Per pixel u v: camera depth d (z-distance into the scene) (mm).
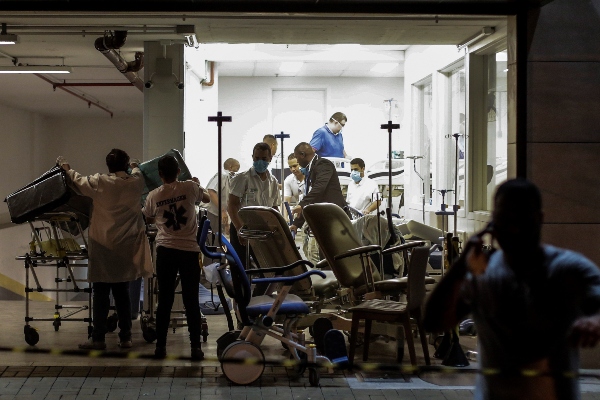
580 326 2080
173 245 5336
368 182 9539
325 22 6562
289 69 13555
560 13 5277
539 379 2242
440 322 2334
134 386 4734
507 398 2262
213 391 4652
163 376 4977
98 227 5660
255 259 6395
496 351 2287
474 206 8125
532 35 5262
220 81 14438
